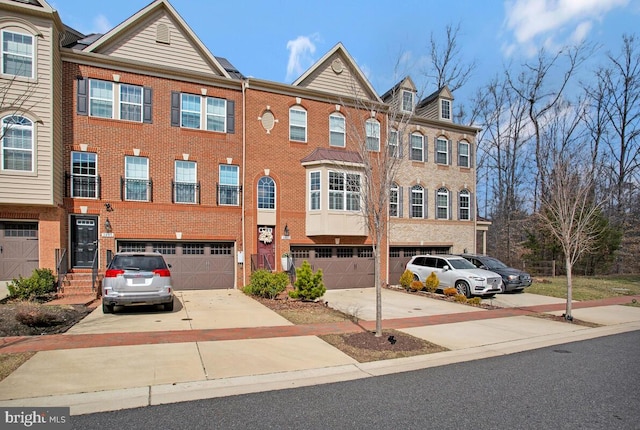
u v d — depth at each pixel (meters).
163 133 16.47
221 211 17.20
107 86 15.77
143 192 16.03
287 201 18.33
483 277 15.95
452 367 7.21
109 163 15.56
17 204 13.28
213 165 17.27
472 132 24.56
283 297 14.79
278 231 18.08
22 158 13.36
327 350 7.98
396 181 21.38
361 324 10.58
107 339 8.30
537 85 33.38
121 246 15.76
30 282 12.28
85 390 5.57
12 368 6.34
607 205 32.28
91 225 15.34
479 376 6.68
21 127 13.36
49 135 13.68
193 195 16.83
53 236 14.03
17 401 5.16
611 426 4.74
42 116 13.63
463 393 5.84
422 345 8.51
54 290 13.36
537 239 28.33
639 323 11.95
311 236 18.53
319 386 6.10
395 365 7.21
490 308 13.88
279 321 10.71
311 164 18.44
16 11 13.41
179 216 16.48
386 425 4.70
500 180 36.06
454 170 23.64
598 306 14.96
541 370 7.06
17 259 13.81
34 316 9.40
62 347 7.61
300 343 8.45
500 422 4.82
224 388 5.87
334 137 19.56
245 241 17.44
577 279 24.36
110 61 15.66
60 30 14.91
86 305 12.16
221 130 17.59
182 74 16.83
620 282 23.20
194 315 11.20
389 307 13.63
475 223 24.16
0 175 13.02
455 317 12.00
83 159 15.27
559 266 27.20
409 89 21.73
